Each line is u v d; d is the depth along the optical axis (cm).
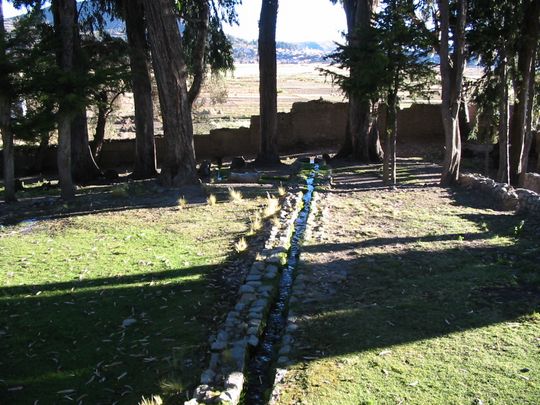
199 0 1848
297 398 376
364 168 1811
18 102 1384
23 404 404
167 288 638
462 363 408
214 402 373
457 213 941
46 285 666
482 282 577
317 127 2733
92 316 564
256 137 2642
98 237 909
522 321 475
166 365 451
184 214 1056
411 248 723
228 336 485
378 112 2028
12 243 899
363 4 1878
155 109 2925
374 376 398
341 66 1330
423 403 360
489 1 1402
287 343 461
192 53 2070
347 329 480
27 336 521
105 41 2045
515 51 1510
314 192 1246
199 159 2617
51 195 1573
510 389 370
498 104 1658
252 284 612
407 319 493
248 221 966
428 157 2123
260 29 2083
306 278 621
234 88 6825
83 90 1338
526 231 777
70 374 446
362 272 636
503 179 1583
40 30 1496
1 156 2414
